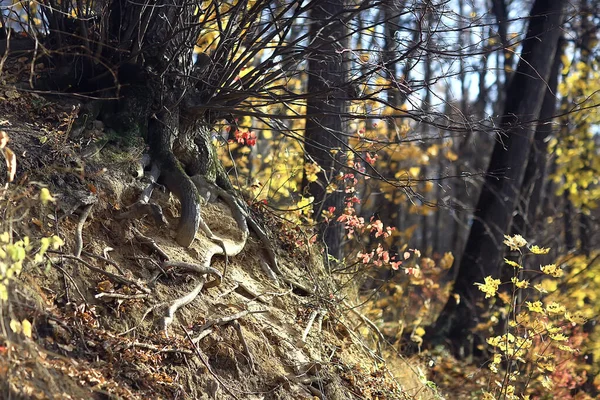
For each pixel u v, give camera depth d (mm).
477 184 19859
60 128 5449
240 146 9625
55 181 4977
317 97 6293
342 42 7293
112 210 5250
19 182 4738
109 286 4746
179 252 5457
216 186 6297
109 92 5891
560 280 11688
